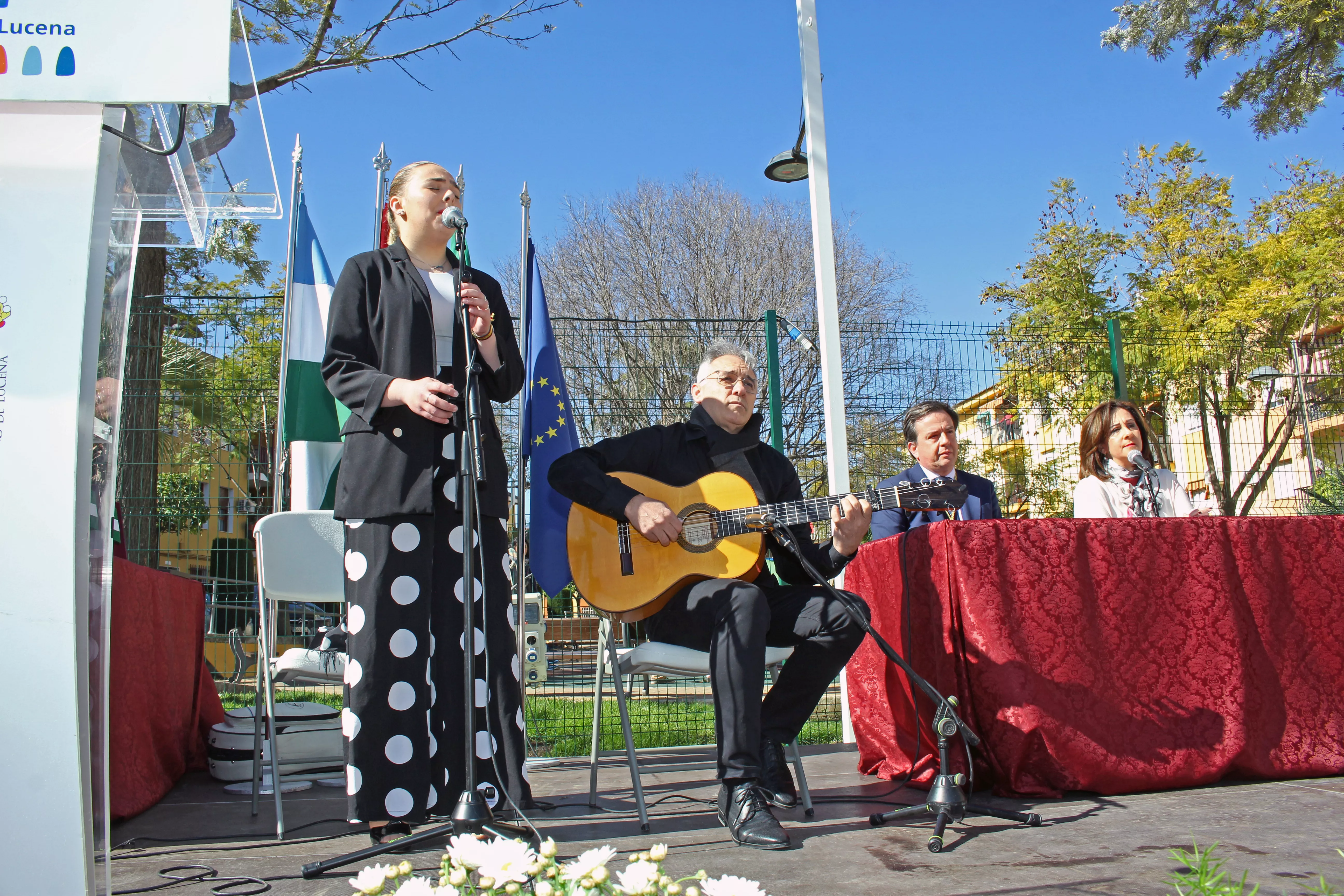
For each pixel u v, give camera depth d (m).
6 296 1.52
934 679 2.87
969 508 3.72
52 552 1.47
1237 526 2.94
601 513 2.65
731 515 2.74
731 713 2.30
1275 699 2.87
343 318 2.34
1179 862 1.90
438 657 2.34
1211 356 7.25
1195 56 11.39
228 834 2.54
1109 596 2.79
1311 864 1.89
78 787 1.44
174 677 3.47
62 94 1.55
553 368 3.80
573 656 5.19
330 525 3.00
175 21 1.60
